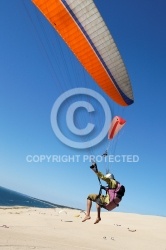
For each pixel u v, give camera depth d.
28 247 15.26
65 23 10.47
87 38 10.87
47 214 33.47
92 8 10.04
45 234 21.22
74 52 11.38
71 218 31.11
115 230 26.08
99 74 12.31
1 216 27.77
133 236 24.34
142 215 36.72
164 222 32.16
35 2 10.11
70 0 9.83
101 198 9.34
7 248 14.26
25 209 39.12
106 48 11.22
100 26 10.55
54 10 10.16
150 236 25.06
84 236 22.45
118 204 9.28
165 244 22.72
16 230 21.03
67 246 17.59
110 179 9.38
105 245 20.03
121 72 12.14
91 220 30.77
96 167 9.32
